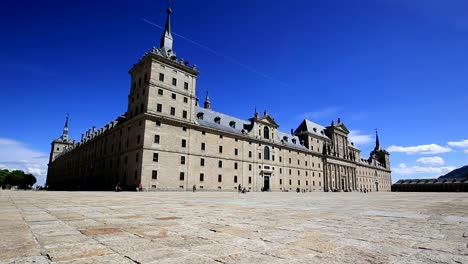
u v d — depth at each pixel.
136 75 62.56
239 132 75.38
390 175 163.62
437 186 170.62
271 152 83.75
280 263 3.97
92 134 94.38
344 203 19.30
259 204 17.28
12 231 6.34
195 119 64.12
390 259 4.20
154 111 55.75
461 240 5.66
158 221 8.29
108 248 4.77
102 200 19.36
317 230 6.84
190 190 59.59
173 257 4.24
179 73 61.84
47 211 10.98
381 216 10.15
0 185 121.12
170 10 66.69
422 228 7.25
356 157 133.50
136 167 54.34
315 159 102.69
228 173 69.19
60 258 4.11
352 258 4.25
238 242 5.38
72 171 106.56
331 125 115.81
